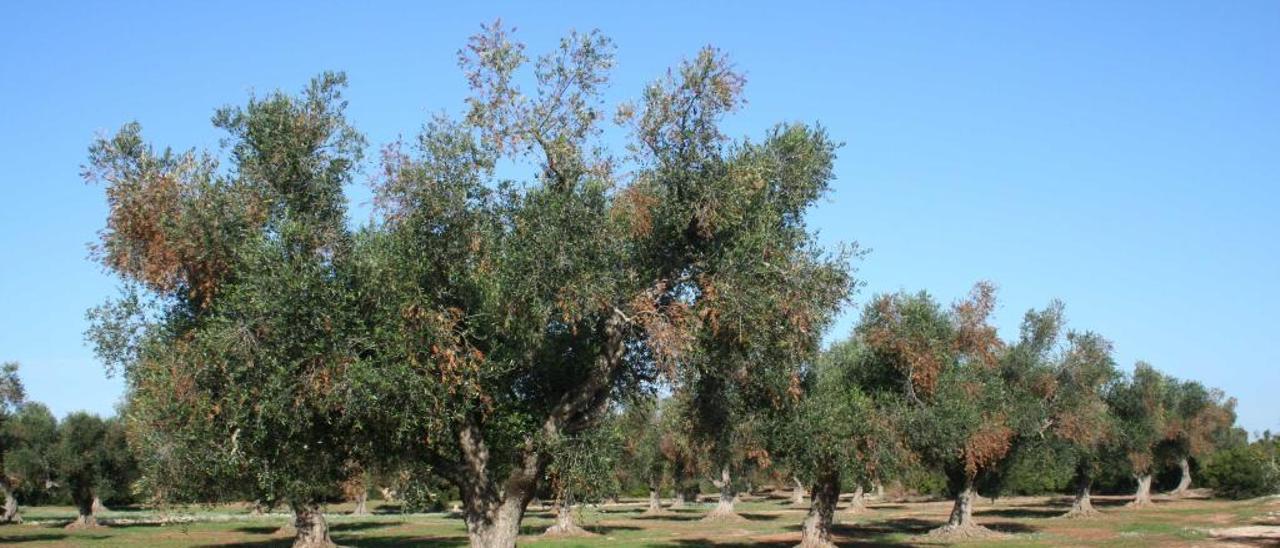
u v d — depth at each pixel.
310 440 15.21
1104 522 56.06
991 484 50.88
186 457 14.99
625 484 70.00
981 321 40.47
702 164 16.55
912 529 55.66
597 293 15.21
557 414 17.53
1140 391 63.69
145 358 15.73
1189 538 43.59
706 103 16.36
